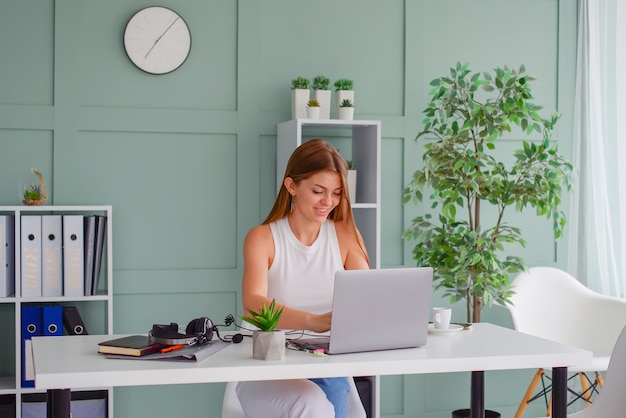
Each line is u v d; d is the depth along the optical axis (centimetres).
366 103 425
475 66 439
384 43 427
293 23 414
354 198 402
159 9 396
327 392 248
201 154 404
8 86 383
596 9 433
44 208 362
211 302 406
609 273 429
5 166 382
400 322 232
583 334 400
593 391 430
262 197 411
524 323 402
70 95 388
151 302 399
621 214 421
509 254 448
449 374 437
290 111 412
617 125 422
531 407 447
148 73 396
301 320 241
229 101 407
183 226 402
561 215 434
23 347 360
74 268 363
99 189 392
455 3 436
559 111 449
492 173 391
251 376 207
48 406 209
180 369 203
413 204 430
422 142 432
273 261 270
